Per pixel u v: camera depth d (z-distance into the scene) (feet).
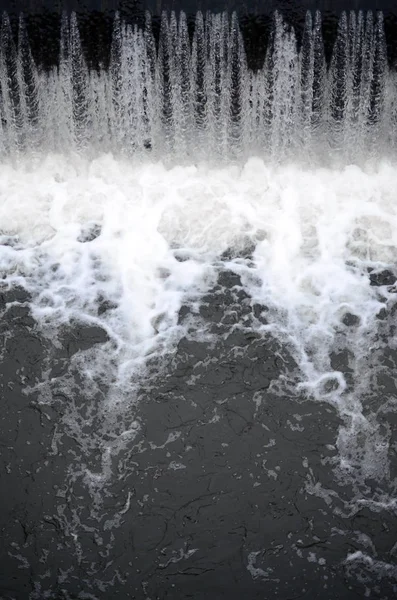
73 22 54.65
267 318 54.49
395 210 58.08
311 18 54.34
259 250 57.31
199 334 53.72
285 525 46.62
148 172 59.26
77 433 49.78
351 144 57.67
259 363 52.54
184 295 55.57
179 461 48.67
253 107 57.31
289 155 58.44
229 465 48.49
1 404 50.85
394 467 48.70
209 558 45.60
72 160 58.80
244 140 58.03
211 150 58.54
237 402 50.90
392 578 45.11
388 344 53.52
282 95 56.34
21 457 48.85
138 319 54.44
